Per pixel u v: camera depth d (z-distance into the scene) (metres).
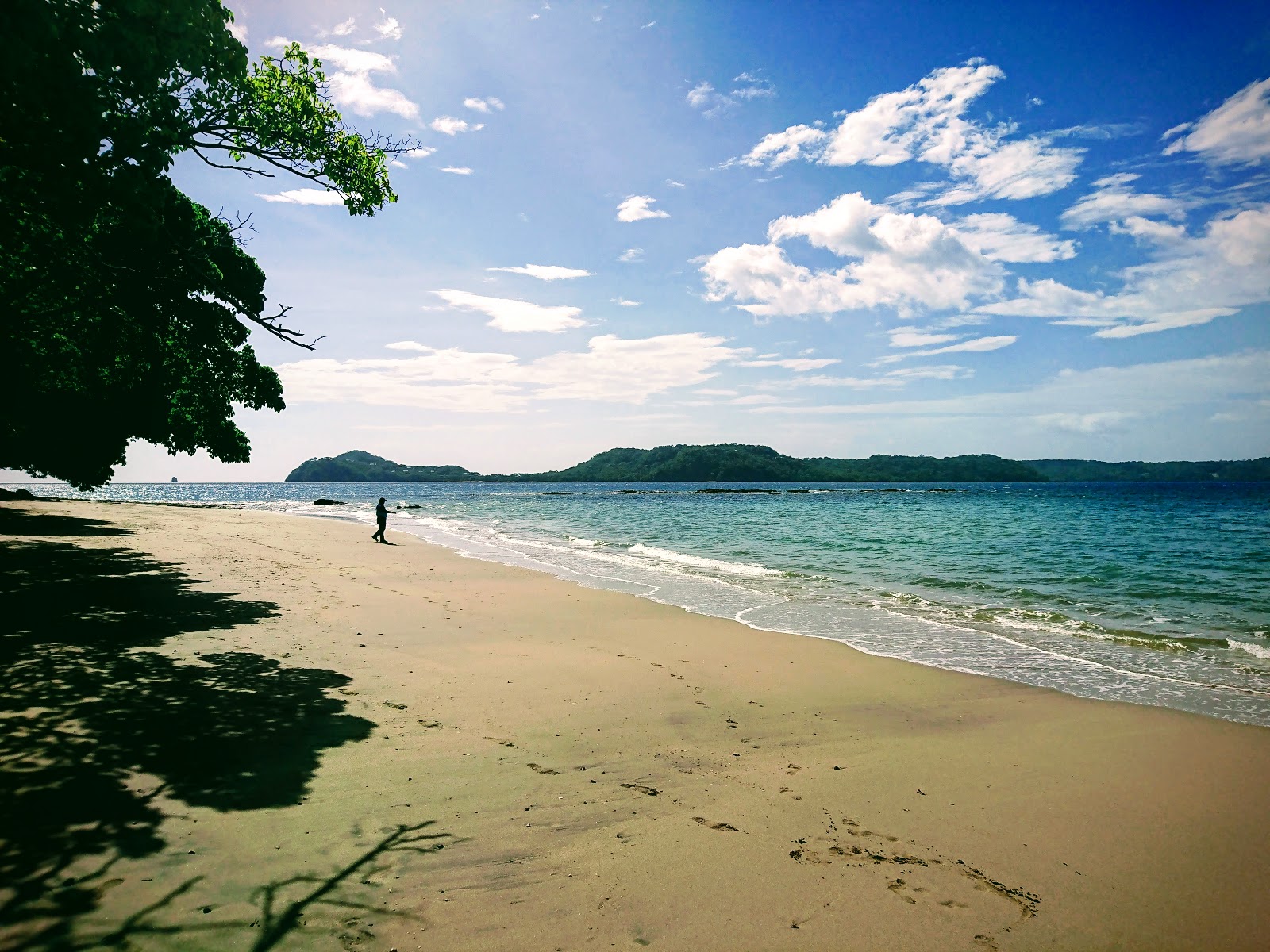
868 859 4.20
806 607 13.78
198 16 6.16
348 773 5.02
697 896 3.70
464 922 3.33
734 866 4.05
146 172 6.53
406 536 31.23
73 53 5.62
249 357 22.33
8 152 5.90
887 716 7.16
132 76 5.95
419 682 7.61
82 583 12.41
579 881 3.79
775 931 3.42
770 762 5.80
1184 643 10.49
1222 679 8.65
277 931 3.11
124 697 6.25
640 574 18.88
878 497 99.50
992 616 12.80
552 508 69.44
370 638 9.69
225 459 30.06
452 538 30.94
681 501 86.44
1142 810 4.99
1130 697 7.90
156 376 19.62
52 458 24.48
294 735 5.66
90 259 8.25
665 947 3.24
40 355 14.38
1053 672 8.95
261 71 8.21
